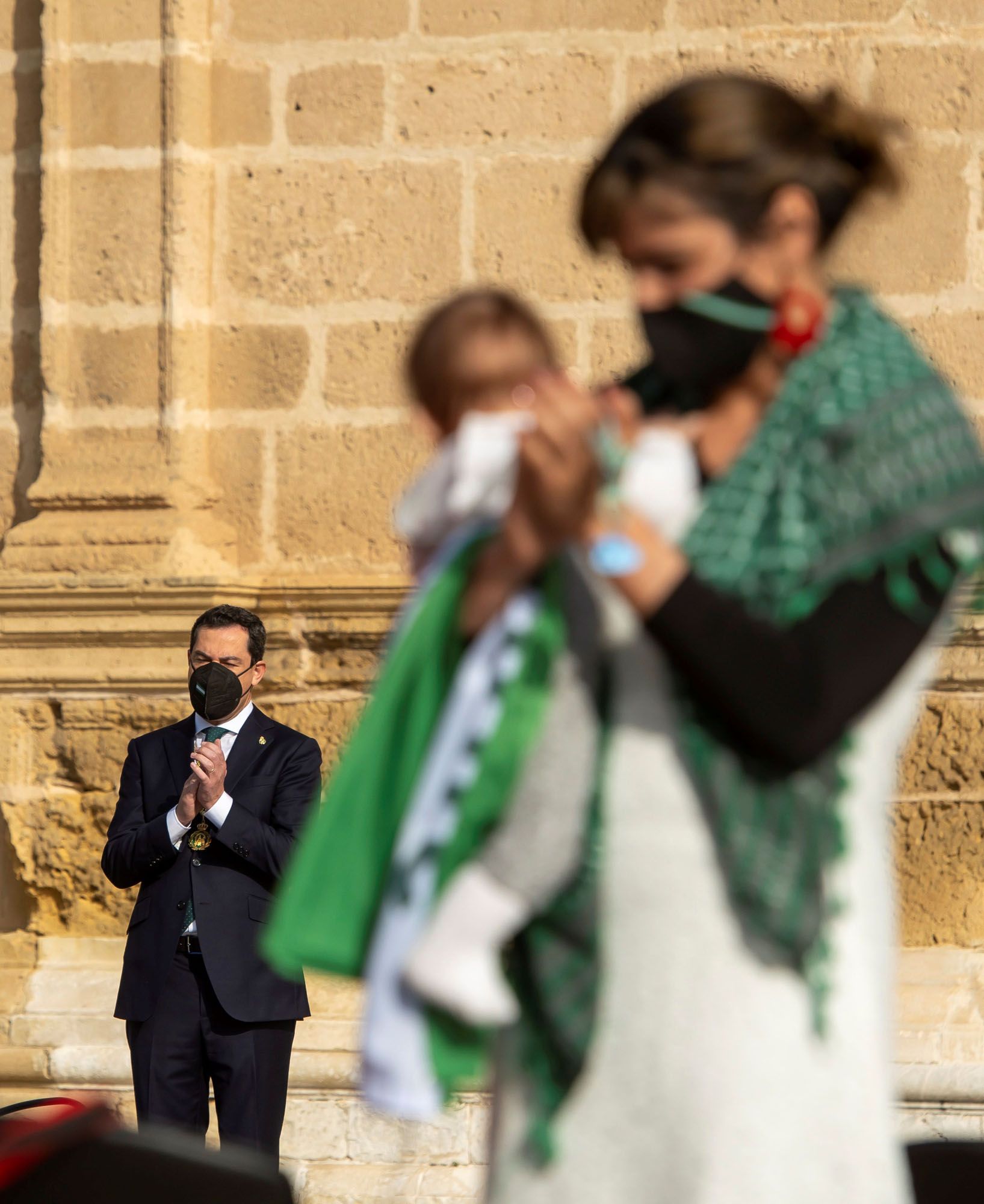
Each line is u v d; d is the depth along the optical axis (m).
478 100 22.73
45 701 22.66
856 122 5.86
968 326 21.98
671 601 5.04
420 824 5.46
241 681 20.16
